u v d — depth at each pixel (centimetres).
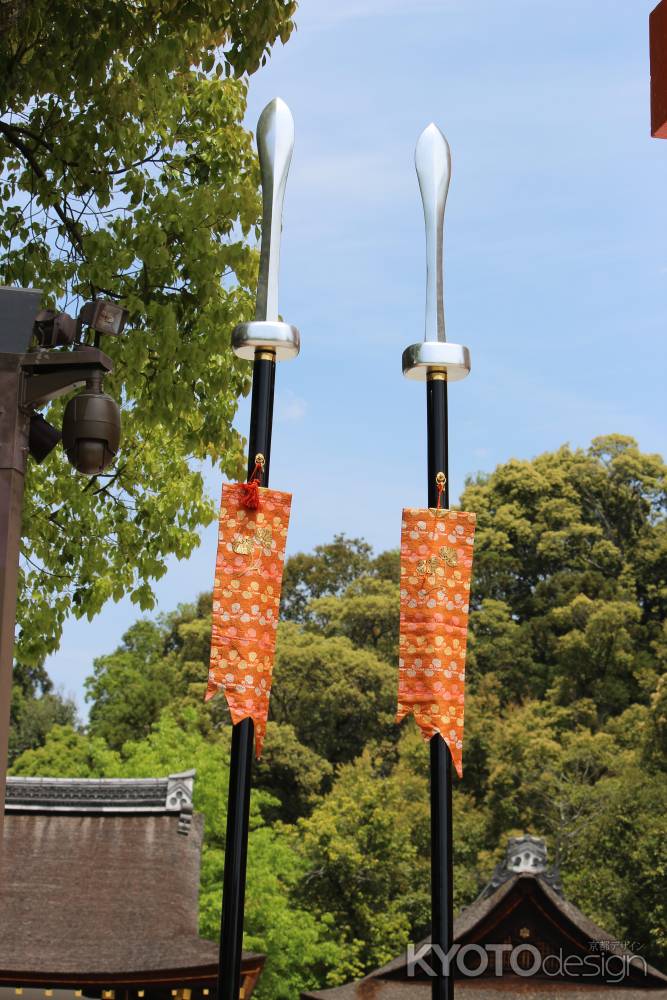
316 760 3475
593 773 3152
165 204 827
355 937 2797
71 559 1008
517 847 1467
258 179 927
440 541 435
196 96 921
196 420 959
